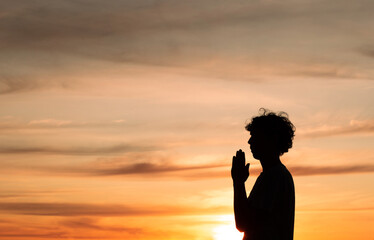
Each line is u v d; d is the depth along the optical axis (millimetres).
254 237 4082
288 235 4133
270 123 4289
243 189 4113
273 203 4082
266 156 4289
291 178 4242
